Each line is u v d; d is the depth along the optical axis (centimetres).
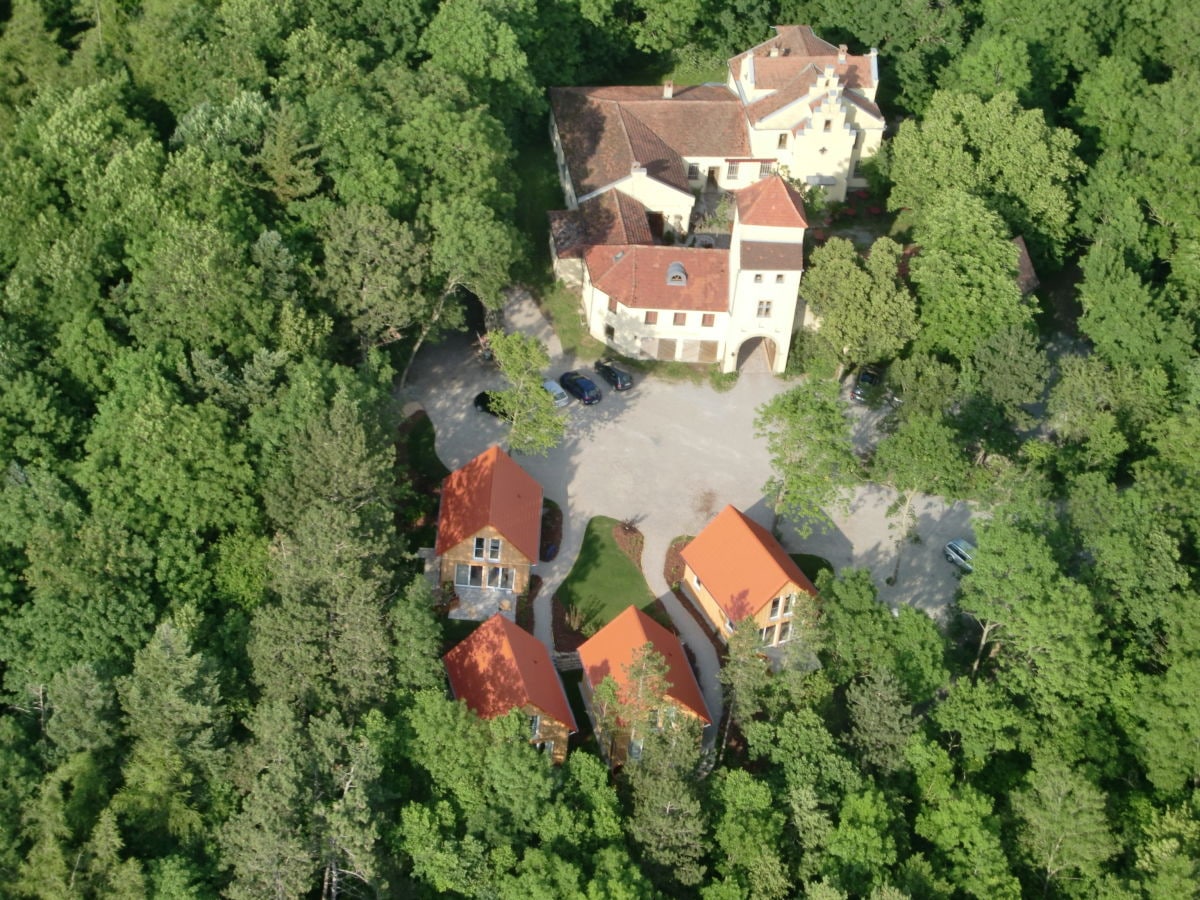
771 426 11288
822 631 8694
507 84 12388
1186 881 7762
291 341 9700
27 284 9562
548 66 13438
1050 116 13338
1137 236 11925
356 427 8844
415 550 10031
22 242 9900
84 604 8488
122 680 8106
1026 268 11912
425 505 10300
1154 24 14112
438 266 10431
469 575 9744
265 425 9200
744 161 13012
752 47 14388
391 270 10162
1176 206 12038
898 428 10644
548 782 7869
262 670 8238
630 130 12825
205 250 9594
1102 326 11362
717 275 11550
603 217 12238
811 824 7988
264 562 8888
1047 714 8812
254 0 11638
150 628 8619
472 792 7956
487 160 10981
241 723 8506
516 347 10112
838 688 9000
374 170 10450
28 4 12181
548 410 10169
